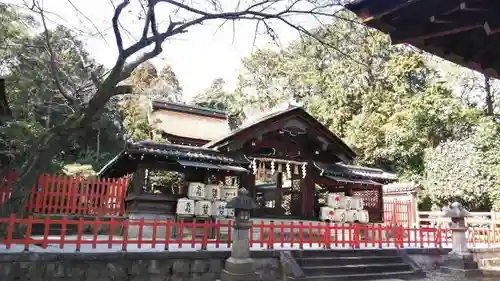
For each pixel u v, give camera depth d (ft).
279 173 48.75
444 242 46.32
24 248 24.39
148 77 107.65
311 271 31.89
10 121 45.78
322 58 82.94
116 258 26.11
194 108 70.64
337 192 50.78
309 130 44.37
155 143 37.99
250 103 94.38
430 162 64.59
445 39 12.04
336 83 77.00
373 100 73.61
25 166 28.73
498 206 55.11
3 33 45.78
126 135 73.41
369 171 50.57
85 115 26.40
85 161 72.18
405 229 40.96
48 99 50.24
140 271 27.04
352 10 11.38
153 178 54.39
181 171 39.45
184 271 28.53
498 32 10.43
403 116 69.15
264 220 42.50
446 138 69.05
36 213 39.81
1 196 31.45
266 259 31.68
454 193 60.23
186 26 25.95
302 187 46.75
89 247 28.40
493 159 57.52
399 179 68.59
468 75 71.26
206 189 38.81
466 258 39.09
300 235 34.45
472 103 74.13
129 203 41.42
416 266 36.68
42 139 28.04
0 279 22.80
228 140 40.40
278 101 88.12
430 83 72.54
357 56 71.87
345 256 35.47
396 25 11.36
